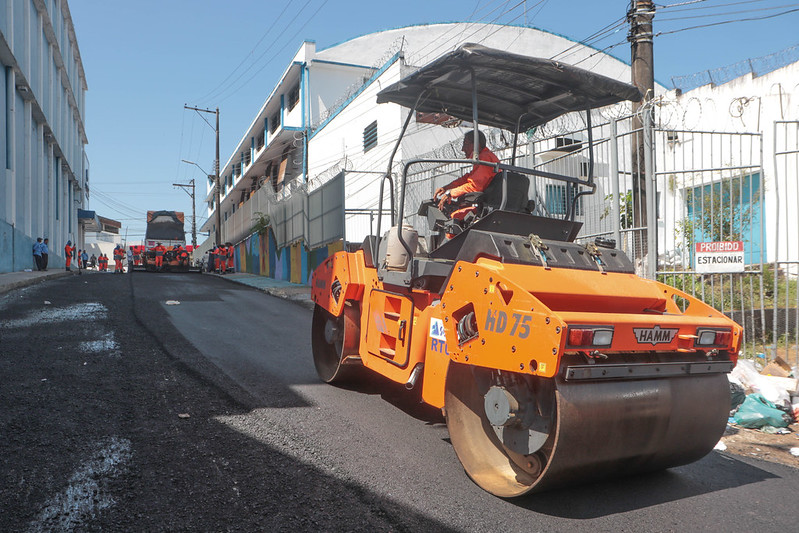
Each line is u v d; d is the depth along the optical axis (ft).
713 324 13.23
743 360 22.74
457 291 13.28
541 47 79.25
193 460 13.43
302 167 96.07
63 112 110.32
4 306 37.06
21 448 13.53
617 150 28.40
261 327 33.78
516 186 15.94
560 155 32.50
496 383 12.94
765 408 18.51
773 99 41.93
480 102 17.98
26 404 16.58
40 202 86.63
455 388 13.84
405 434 15.99
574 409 11.12
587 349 11.20
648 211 26.32
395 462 13.97
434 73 15.69
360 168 70.90
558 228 15.48
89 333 27.99
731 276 24.71
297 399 18.92
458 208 16.67
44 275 64.59
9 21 63.52
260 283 73.46
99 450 13.70
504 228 14.70
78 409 16.44
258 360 24.40
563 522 11.32
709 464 15.06
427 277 15.43
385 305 17.57
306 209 68.28
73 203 134.92
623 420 11.67
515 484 12.61
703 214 26.96
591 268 13.88
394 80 63.26
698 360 13.08
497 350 11.98
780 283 29.04
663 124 29.17
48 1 88.58
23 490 11.55
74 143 130.93
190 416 16.44
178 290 56.44
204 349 25.76
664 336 12.39
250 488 12.17
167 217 135.74
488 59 14.38
